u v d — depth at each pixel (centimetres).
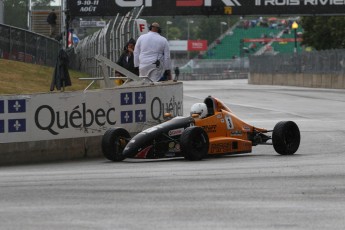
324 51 14500
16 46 9094
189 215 2172
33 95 3831
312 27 18000
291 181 2839
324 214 2188
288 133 3934
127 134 3778
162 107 4441
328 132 5397
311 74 15138
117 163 3656
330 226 2023
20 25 14700
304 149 4306
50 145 3900
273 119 6781
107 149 3675
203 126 3669
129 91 4219
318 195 2512
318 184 2759
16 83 7112
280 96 10700
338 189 2639
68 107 3962
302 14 12644
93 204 2352
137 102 4262
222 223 2061
